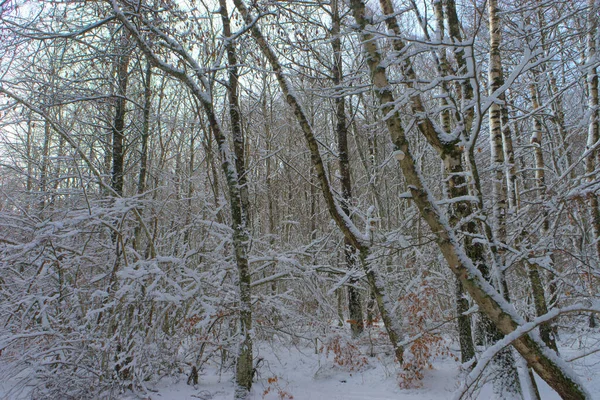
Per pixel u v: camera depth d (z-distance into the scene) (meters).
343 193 10.99
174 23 7.35
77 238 8.92
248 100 12.38
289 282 10.71
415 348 7.04
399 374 7.15
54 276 7.86
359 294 10.51
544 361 3.61
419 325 7.76
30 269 8.65
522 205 8.38
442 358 8.37
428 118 5.40
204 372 8.83
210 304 8.19
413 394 6.80
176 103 12.15
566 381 3.53
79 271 8.12
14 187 9.38
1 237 7.12
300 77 9.73
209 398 7.04
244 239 7.44
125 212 7.46
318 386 7.68
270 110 14.83
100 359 7.16
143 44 6.62
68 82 8.48
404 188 14.80
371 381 7.68
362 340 9.86
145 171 9.62
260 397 6.99
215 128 7.42
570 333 8.62
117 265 7.78
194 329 7.96
